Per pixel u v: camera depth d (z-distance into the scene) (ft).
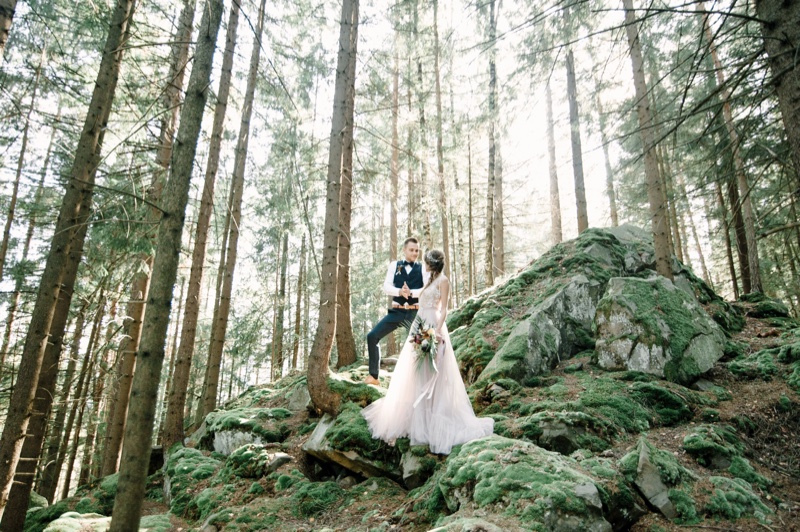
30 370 15.29
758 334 22.26
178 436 23.94
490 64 37.83
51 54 19.98
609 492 10.55
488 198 44.29
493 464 11.22
